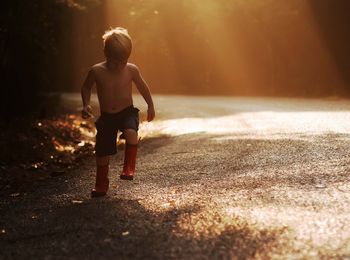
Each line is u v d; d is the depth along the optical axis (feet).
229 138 39.50
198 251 13.58
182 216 17.15
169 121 63.00
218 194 20.15
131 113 21.13
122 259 13.42
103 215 18.16
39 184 27.37
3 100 76.89
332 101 82.23
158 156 33.63
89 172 30.22
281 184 20.99
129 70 21.08
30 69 82.28
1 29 70.54
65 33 90.74
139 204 19.51
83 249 14.49
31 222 18.11
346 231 14.52
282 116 56.39
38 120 70.18
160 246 14.20
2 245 15.57
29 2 69.77
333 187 19.80
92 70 20.89
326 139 33.45
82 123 70.69
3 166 37.45
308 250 13.21
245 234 14.70
